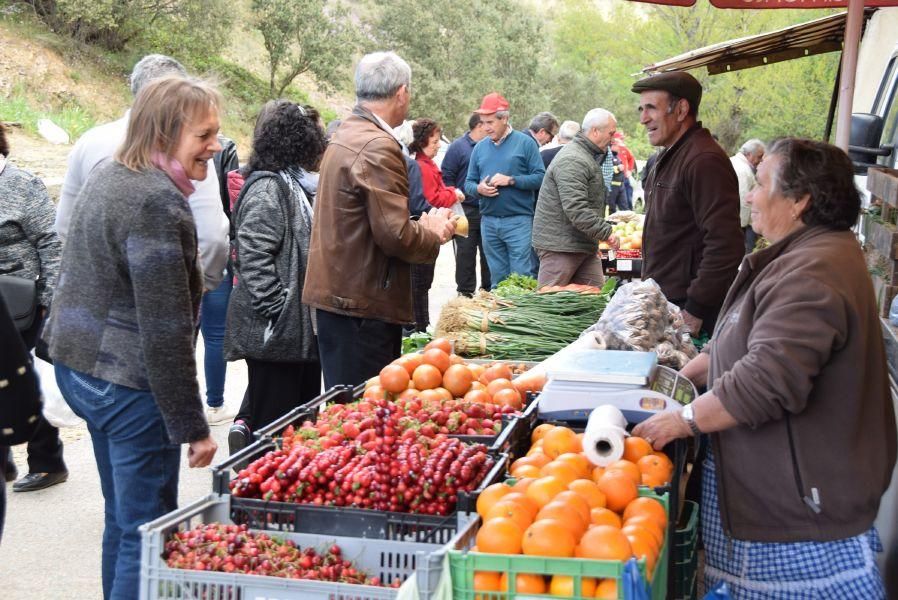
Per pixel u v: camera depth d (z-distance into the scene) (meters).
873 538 3.09
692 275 5.05
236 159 6.65
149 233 3.11
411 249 4.70
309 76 35.47
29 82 23.36
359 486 2.86
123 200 3.13
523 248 9.84
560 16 46.75
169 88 3.22
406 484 2.84
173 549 2.73
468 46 39.47
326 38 32.25
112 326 3.21
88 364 3.22
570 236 8.29
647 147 36.00
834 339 2.88
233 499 2.93
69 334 3.24
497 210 9.82
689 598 3.32
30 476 5.50
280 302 5.14
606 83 43.09
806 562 3.01
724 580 3.26
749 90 30.12
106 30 27.12
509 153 9.69
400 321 4.89
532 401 3.88
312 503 2.91
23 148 18.30
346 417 3.46
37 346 4.94
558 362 3.55
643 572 2.41
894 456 3.13
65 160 17.67
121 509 3.33
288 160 5.21
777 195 3.06
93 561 4.63
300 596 2.58
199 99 3.24
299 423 3.62
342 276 4.73
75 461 5.97
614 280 7.76
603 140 8.16
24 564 4.58
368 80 4.73
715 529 3.35
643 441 3.09
